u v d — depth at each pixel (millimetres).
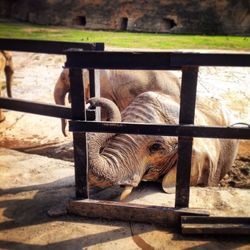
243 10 15688
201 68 9258
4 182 3701
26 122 6066
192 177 3645
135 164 3303
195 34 16188
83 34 15531
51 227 2975
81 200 3094
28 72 9055
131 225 2994
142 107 3549
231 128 2682
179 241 2807
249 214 3072
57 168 4074
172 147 3439
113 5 17828
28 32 15609
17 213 3166
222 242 2791
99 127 2842
